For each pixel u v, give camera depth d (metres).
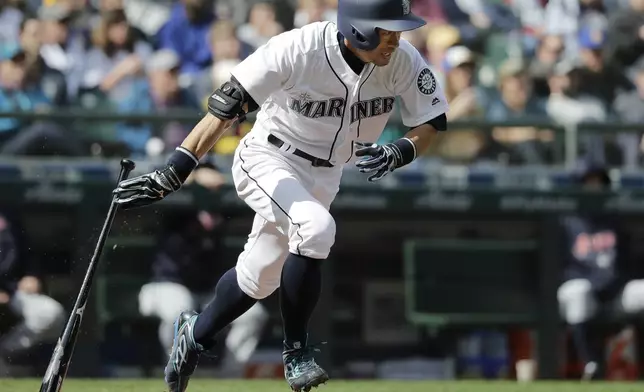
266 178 16.64
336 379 32.16
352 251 33.03
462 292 33.50
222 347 31.42
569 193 34.09
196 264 31.95
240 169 17.08
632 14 41.88
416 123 16.91
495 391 23.77
